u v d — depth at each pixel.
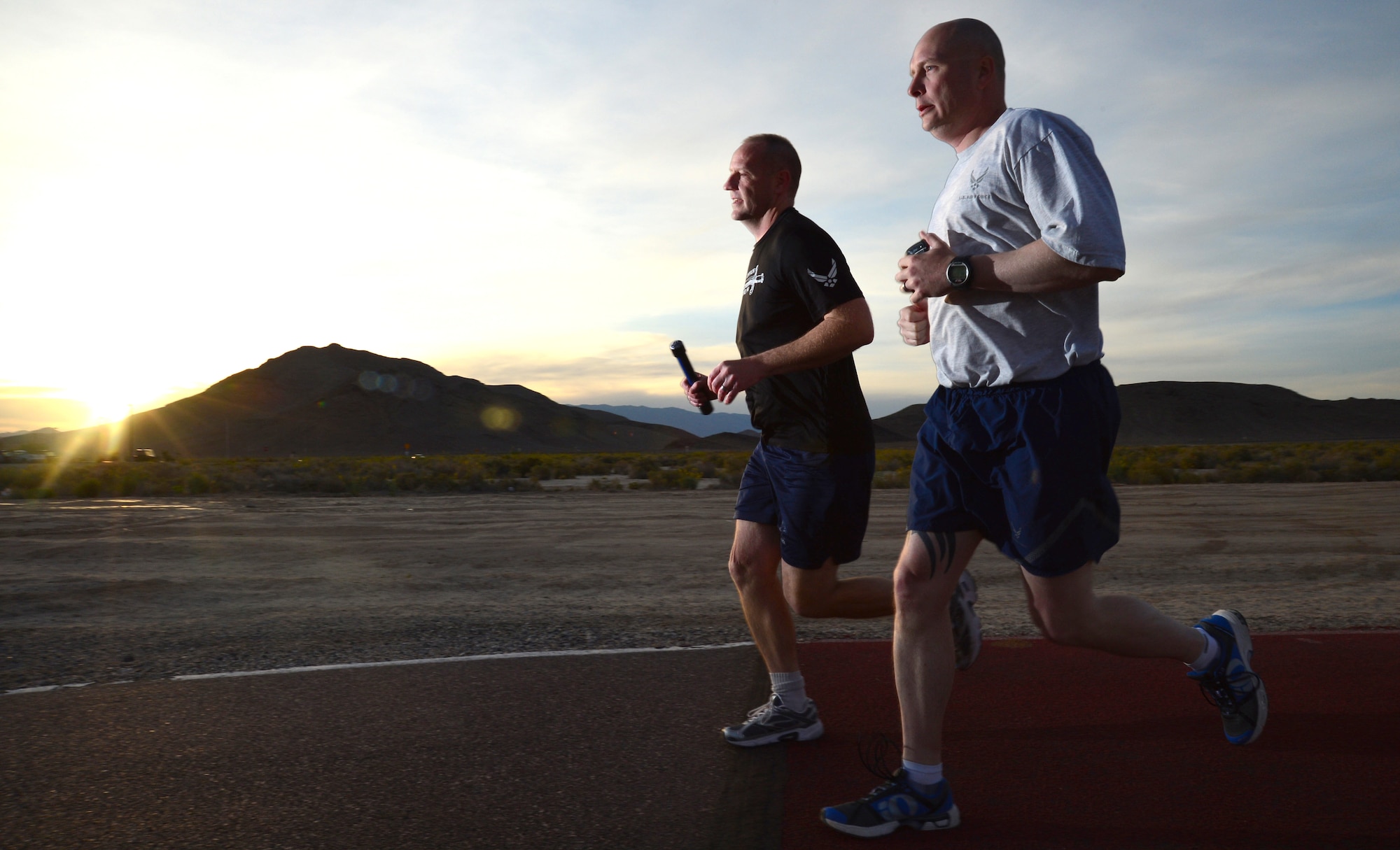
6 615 6.65
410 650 5.12
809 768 3.06
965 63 2.64
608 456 60.69
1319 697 3.71
